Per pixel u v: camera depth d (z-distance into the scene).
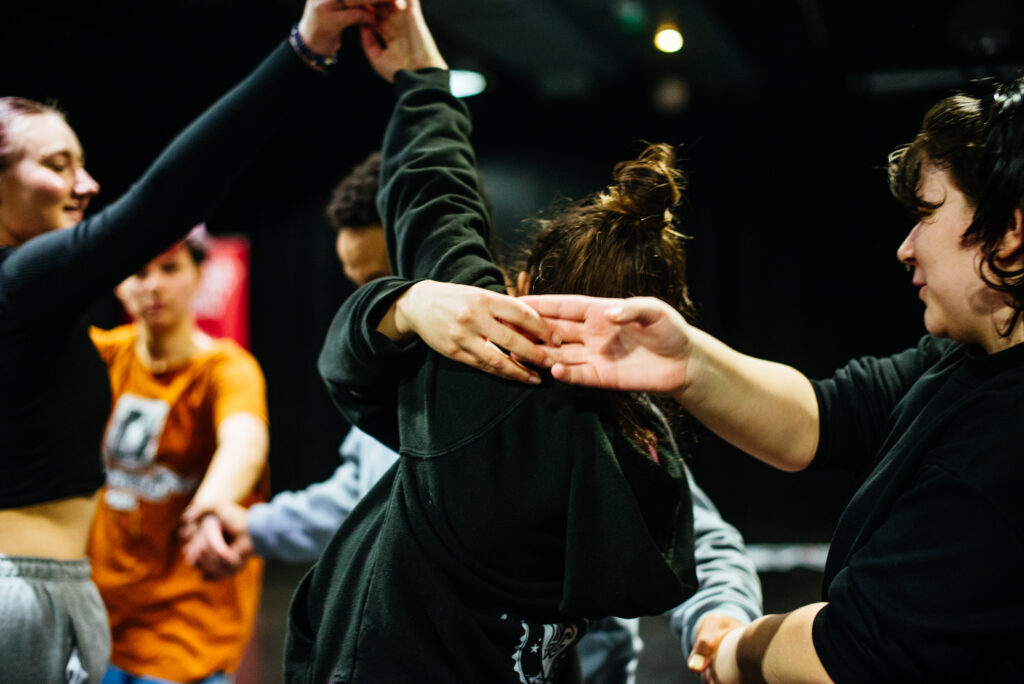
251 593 2.04
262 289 8.53
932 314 0.86
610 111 7.36
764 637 0.94
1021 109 0.77
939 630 0.75
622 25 5.34
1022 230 0.78
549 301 0.86
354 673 0.87
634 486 0.89
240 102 1.16
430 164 1.09
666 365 0.89
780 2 4.67
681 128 7.38
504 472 0.86
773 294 7.51
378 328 0.93
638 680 3.90
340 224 1.53
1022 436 0.76
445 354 0.87
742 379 0.95
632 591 0.85
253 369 2.03
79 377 1.25
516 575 0.89
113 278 1.16
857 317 7.41
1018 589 0.74
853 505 0.91
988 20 5.32
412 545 0.88
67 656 1.19
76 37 5.21
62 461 1.22
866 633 0.79
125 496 1.92
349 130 8.22
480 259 0.97
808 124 7.35
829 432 1.02
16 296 1.12
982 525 0.75
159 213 1.14
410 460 0.90
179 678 1.87
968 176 0.80
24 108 1.30
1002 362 0.81
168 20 5.25
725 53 5.88
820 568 6.30
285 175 8.45
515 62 6.34
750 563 1.36
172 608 1.91
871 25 5.38
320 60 1.19
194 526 1.71
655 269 0.93
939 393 0.87
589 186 7.39
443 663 0.87
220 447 1.84
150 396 1.98
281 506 1.68
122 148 7.21
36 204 1.27
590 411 0.89
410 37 1.24
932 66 6.21
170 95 6.30
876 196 7.32
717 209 7.52
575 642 0.98
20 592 1.14
